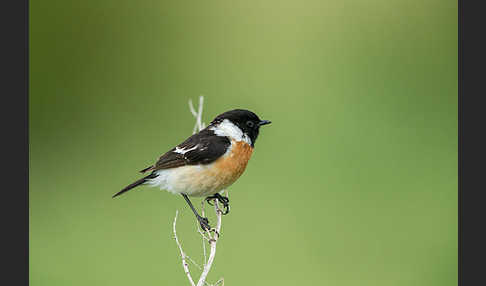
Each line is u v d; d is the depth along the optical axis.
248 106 15.05
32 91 15.52
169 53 16.66
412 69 16.27
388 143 13.88
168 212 12.02
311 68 16.33
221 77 16.22
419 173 13.19
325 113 14.72
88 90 15.88
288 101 15.37
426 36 16.72
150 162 13.89
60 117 15.48
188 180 8.98
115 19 16.44
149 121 15.16
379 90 15.62
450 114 14.88
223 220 11.41
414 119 14.60
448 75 16.17
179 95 15.68
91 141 14.85
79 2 16.17
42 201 12.90
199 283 7.69
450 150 13.66
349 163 13.46
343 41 16.92
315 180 12.87
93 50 16.20
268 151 13.59
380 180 12.95
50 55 15.80
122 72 16.14
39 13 15.83
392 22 16.98
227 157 8.93
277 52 16.75
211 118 15.00
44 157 14.58
